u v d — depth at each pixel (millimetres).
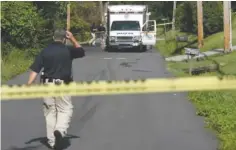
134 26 113812
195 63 75438
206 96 39969
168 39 148625
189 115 34438
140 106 37812
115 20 114375
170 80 16578
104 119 33031
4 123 31562
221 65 70500
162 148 25812
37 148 25484
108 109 36594
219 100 38750
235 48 93312
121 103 38844
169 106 37750
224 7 88750
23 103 38344
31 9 79375
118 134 28828
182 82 16312
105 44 116000
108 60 81750
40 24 83000
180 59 84438
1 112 34938
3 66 59281
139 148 25797
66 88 18922
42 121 32250
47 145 26062
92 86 17828
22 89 19422
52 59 23828
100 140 27344
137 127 30703
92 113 35031
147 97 41375
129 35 112812
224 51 89250
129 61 80375
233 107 35906
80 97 41094
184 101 39781
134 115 34438
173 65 74000
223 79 16344
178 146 26219
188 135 28641
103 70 65500
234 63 71562
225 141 26766
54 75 23844
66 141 27000
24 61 71125
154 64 75625
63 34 24297
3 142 26797
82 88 18500
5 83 50500
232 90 41844
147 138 27906
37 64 23875
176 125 31281
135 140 27422
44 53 23922
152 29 114188
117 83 17641
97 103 38750
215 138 27969
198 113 34656
